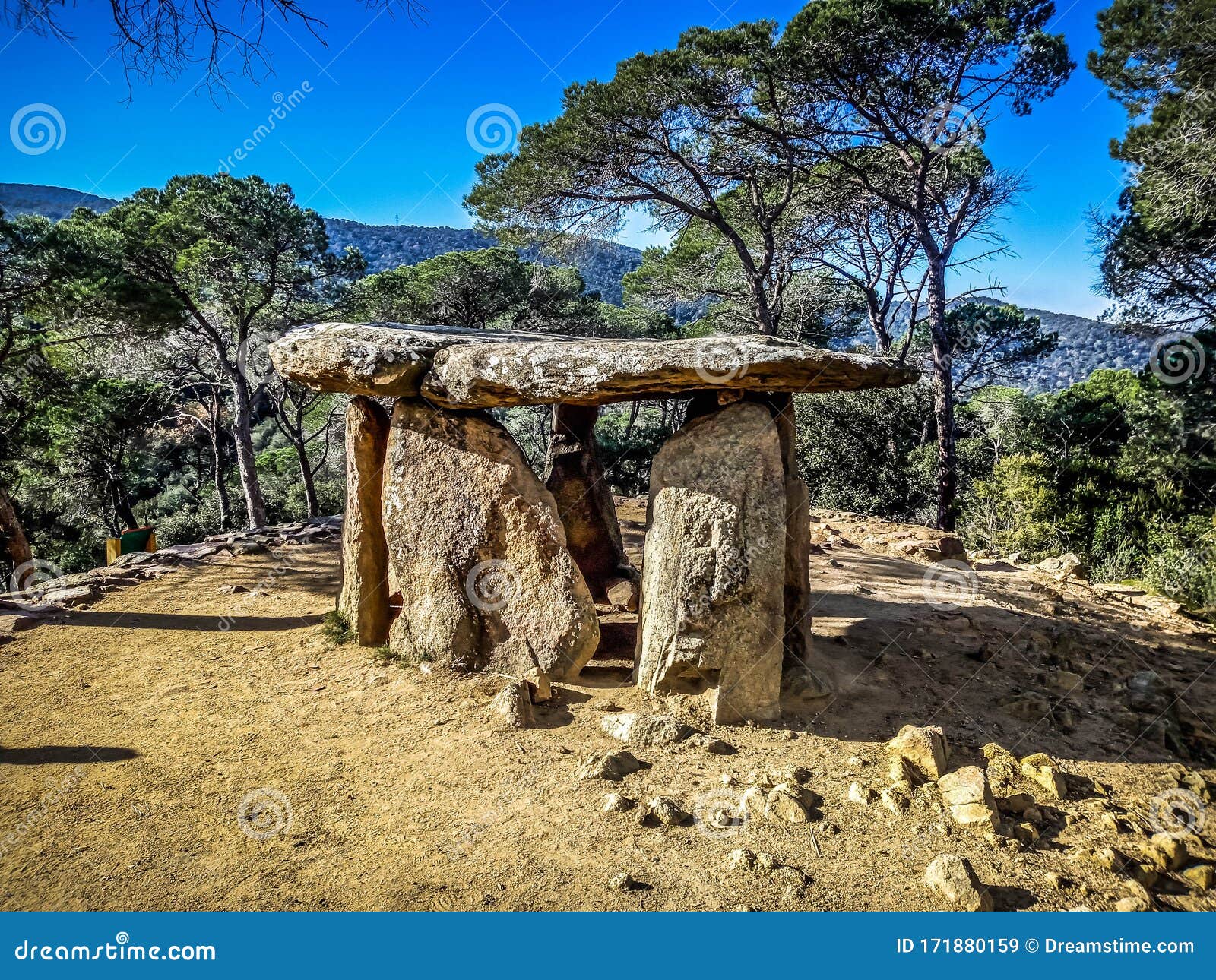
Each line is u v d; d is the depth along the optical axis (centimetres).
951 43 1235
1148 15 1131
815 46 1209
